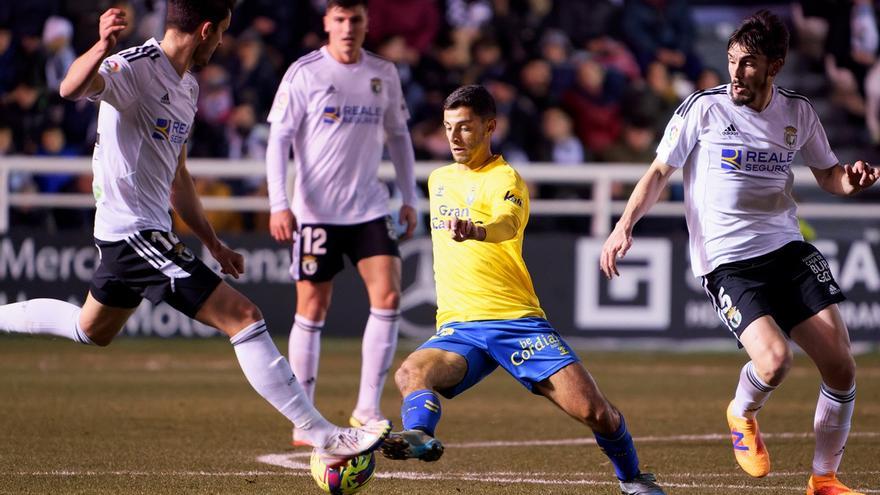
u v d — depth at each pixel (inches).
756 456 813.2
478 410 1220.5
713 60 2532.0
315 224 1071.0
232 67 2106.3
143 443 958.4
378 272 1071.0
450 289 715.4
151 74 728.3
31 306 787.4
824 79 2442.2
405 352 1717.5
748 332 750.5
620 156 2092.8
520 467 869.8
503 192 701.3
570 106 2095.2
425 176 1859.0
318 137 1065.5
